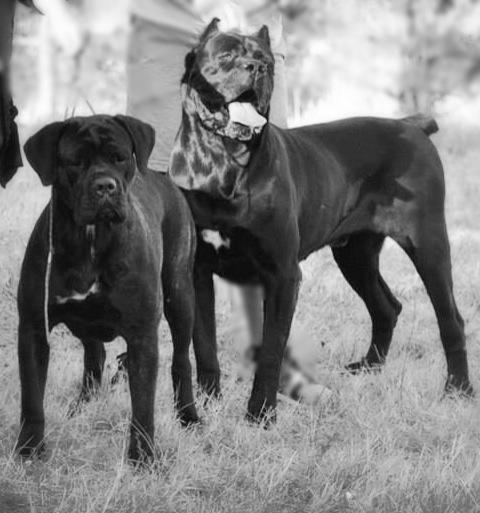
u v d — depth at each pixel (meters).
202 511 7.55
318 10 26.95
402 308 13.55
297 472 8.36
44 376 8.34
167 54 11.53
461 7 28.52
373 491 7.91
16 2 8.64
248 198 9.73
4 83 8.26
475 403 10.64
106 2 9.92
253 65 9.50
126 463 8.26
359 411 9.91
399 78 29.30
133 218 8.20
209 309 10.24
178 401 9.46
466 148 30.50
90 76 22.20
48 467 8.14
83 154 7.84
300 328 11.50
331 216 10.97
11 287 13.30
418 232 11.24
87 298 8.05
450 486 8.07
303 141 10.83
